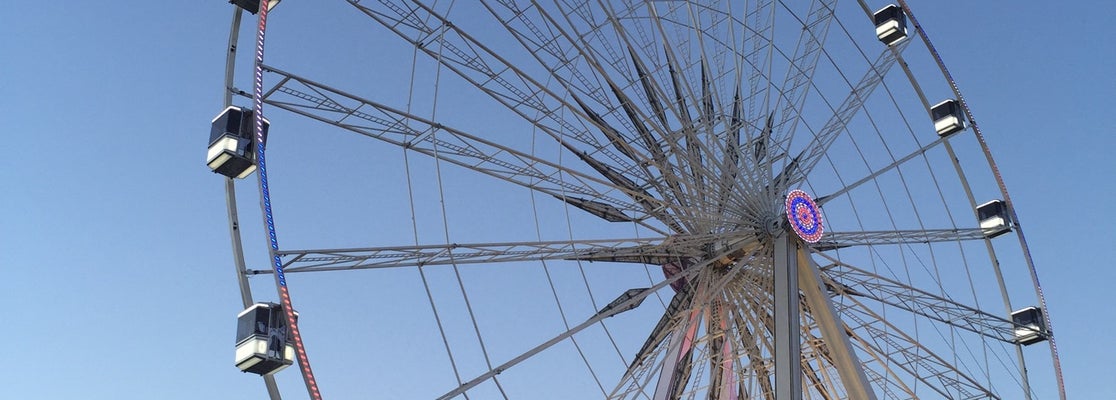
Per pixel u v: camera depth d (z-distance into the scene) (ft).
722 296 84.84
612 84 76.07
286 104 67.72
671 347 79.51
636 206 81.00
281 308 61.46
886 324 88.28
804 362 87.97
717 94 79.82
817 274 80.64
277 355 60.03
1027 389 98.53
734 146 80.69
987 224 102.06
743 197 80.02
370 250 65.00
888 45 98.53
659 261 82.48
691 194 79.97
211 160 63.16
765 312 84.94
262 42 65.16
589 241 73.00
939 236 96.58
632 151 78.69
